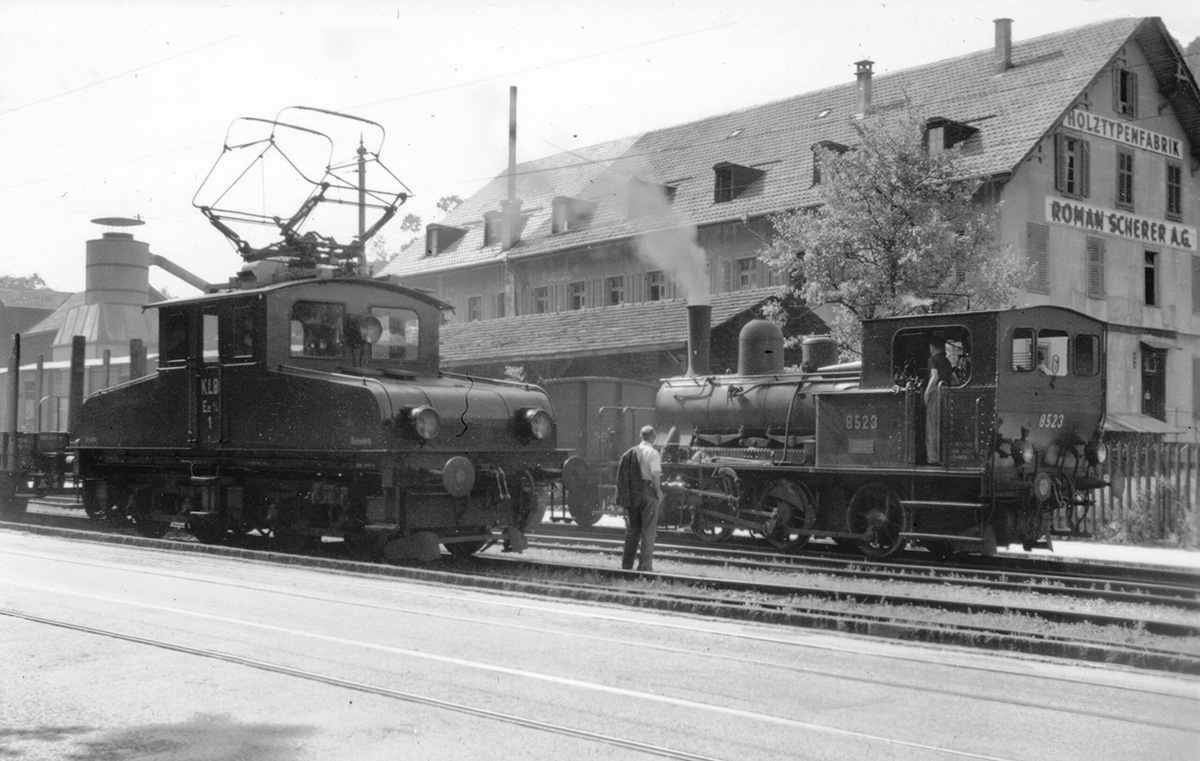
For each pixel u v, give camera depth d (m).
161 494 17.16
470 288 48.41
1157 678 7.82
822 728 6.40
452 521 14.75
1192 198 37.00
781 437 18.89
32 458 22.02
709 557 16.41
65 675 7.71
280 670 7.82
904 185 23.89
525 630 9.49
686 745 6.06
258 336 15.27
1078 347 16.83
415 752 5.95
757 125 42.88
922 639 9.22
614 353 30.16
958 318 15.79
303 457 14.75
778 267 25.31
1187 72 34.69
